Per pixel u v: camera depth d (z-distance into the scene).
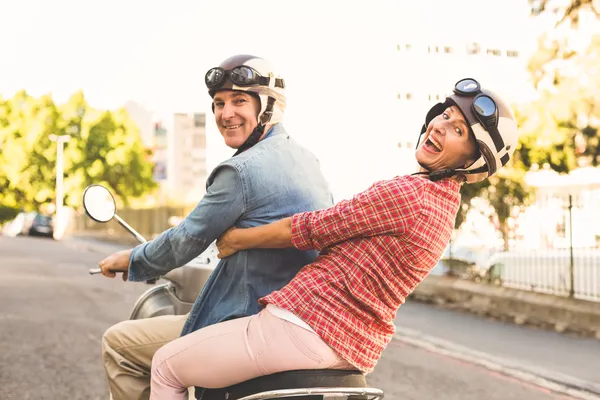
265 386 2.26
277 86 2.65
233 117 2.62
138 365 2.82
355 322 2.21
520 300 10.62
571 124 12.92
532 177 17.75
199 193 56.66
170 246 2.51
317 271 2.25
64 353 7.02
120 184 53.81
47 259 22.06
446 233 2.28
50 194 53.59
